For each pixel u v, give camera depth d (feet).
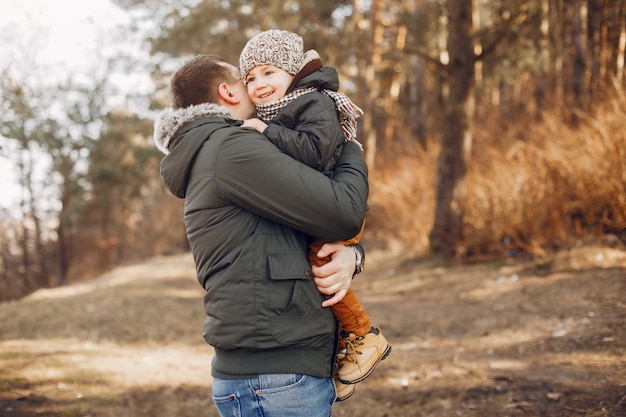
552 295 19.17
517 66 39.37
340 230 5.28
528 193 25.61
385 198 36.32
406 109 65.92
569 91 35.14
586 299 17.95
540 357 14.28
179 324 20.35
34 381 14.23
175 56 54.60
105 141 61.57
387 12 50.29
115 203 68.95
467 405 12.05
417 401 12.49
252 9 48.11
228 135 5.34
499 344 15.85
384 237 37.45
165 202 65.41
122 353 16.74
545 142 27.04
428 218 30.42
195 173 5.46
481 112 45.83
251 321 5.13
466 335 17.08
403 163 38.37
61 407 12.85
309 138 5.38
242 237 5.27
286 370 5.17
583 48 30.01
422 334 17.75
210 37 50.24
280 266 5.18
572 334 15.43
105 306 22.88
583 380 12.48
